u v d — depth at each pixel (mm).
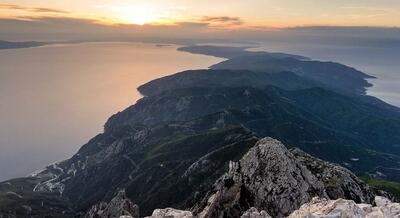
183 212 69375
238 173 104312
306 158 127375
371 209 57281
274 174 100625
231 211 92562
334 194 107125
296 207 94375
